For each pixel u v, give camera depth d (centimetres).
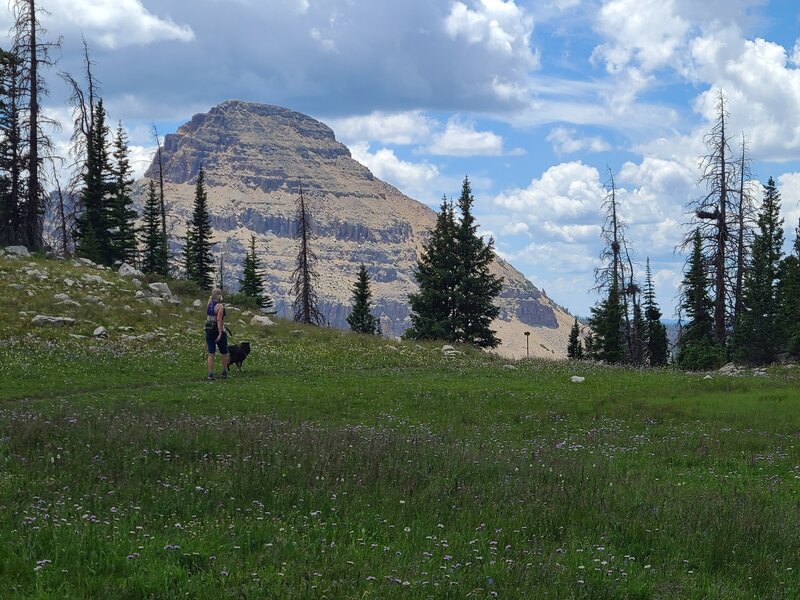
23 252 4781
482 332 6888
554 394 2647
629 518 1012
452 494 1100
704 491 1268
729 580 816
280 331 3966
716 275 5378
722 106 5209
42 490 1025
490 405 2373
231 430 1542
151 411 1866
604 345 8081
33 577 696
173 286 4728
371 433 1667
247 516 941
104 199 6631
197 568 741
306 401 2259
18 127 5269
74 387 2367
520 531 948
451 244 6981
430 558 812
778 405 2447
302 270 7375
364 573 740
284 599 668
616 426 2070
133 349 3105
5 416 1656
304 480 1128
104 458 1246
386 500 1039
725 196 5241
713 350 5375
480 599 704
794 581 825
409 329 7025
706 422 2166
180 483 1094
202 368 2892
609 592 752
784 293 6303
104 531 825
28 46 5075
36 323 3266
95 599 659
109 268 4991
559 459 1479
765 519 1027
